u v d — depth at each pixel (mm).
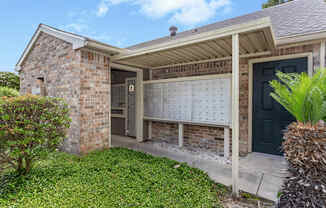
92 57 4465
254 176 3367
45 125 3068
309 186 2000
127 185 2762
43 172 3131
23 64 6051
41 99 3174
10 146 2816
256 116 4723
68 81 4461
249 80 4699
